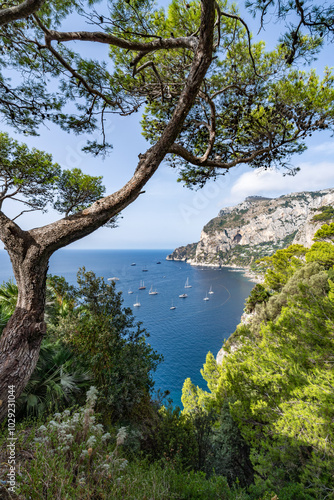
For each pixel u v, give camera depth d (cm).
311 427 577
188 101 183
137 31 306
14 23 267
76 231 159
